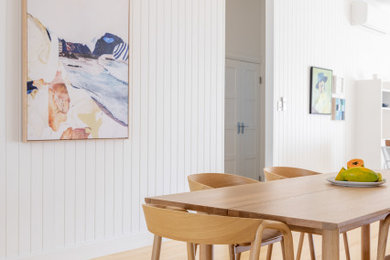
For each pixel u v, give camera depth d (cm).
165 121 438
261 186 253
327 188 245
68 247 367
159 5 430
